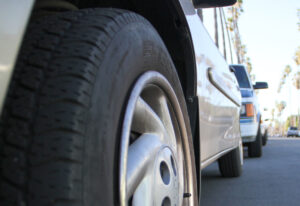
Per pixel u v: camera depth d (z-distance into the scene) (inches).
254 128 294.4
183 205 76.9
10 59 36.6
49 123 38.2
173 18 81.0
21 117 38.5
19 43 37.9
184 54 88.7
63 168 36.6
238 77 312.2
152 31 63.7
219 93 126.6
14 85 40.7
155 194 58.7
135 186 54.3
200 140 98.8
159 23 83.0
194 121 91.4
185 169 77.8
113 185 44.3
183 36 84.8
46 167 36.6
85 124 39.1
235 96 172.1
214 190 168.9
